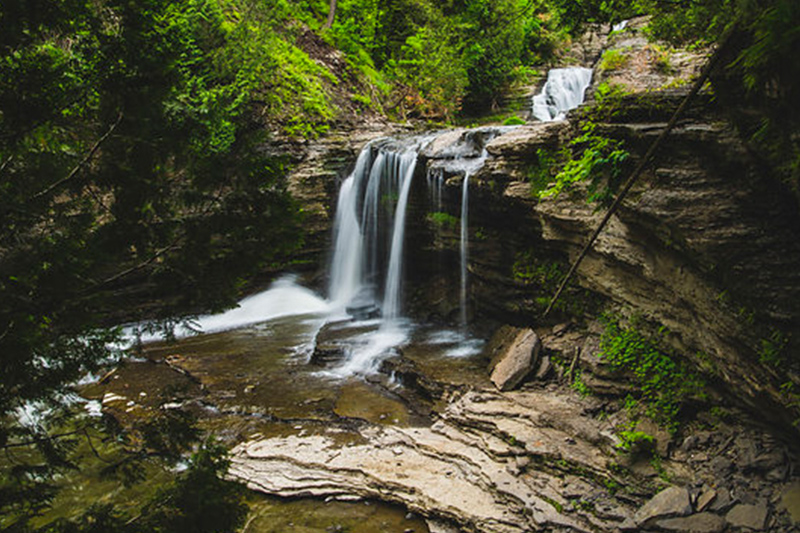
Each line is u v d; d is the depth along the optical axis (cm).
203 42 1402
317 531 602
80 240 279
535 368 838
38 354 253
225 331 1269
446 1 2316
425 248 1247
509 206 962
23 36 259
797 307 470
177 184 296
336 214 1509
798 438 549
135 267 302
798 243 493
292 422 813
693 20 561
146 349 1130
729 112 499
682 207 568
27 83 260
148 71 274
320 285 1516
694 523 509
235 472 695
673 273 625
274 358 1085
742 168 533
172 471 684
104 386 956
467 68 2347
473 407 768
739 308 523
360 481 671
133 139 272
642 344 720
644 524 524
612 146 669
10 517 361
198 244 293
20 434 284
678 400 660
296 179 1445
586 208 781
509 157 965
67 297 261
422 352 1003
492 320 1090
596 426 681
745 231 520
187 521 275
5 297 241
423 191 1209
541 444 660
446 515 600
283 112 1555
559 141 891
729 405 622
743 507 516
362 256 1433
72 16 270
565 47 2692
